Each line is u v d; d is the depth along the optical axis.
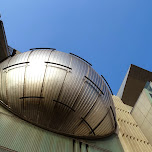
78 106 11.38
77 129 11.52
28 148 8.84
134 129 18.50
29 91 11.16
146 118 18.80
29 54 13.25
